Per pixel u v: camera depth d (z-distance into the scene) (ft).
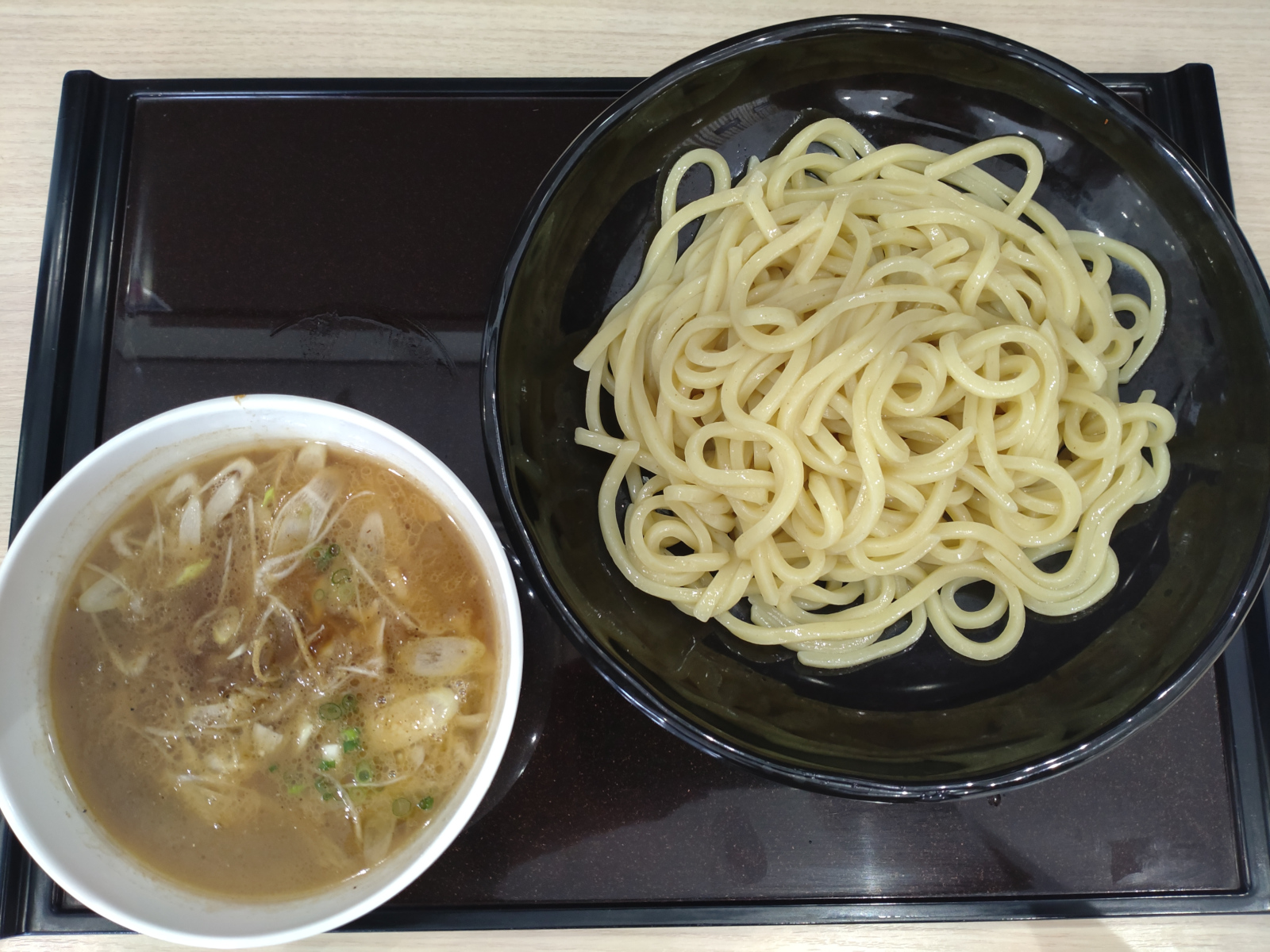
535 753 1.21
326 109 1.39
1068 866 1.20
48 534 1.03
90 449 1.30
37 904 1.19
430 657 1.07
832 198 1.31
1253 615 1.26
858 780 1.04
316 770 1.04
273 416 1.07
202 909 1.00
